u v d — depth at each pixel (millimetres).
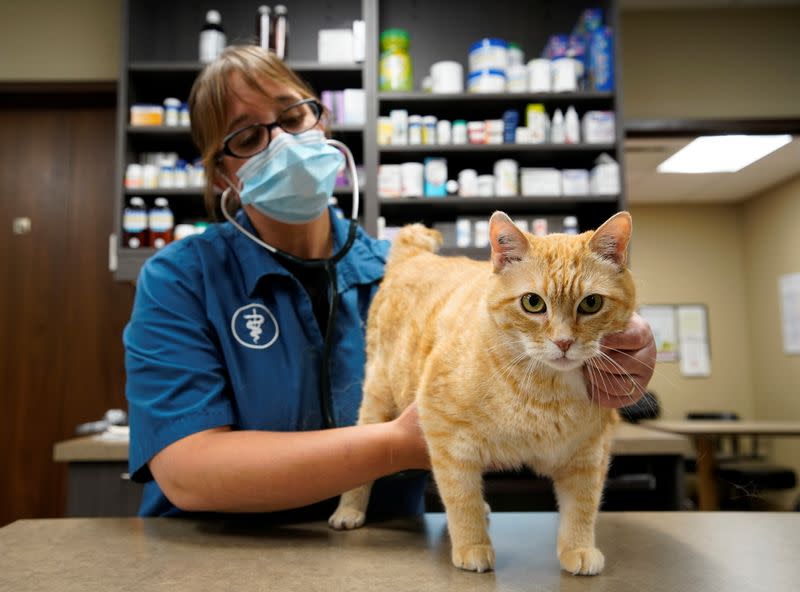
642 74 3277
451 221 2650
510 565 787
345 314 1260
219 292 1155
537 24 2801
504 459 857
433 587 699
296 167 1190
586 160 2621
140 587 701
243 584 708
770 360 5547
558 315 848
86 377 2760
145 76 2543
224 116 1235
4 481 2705
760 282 5684
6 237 2832
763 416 5660
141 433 990
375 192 2395
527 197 2414
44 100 2891
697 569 762
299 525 1015
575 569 745
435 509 1637
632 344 861
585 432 829
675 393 5848
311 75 2555
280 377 1136
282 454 869
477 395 812
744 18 3283
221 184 1356
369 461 868
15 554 838
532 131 2455
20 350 2768
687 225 6031
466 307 951
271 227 1300
